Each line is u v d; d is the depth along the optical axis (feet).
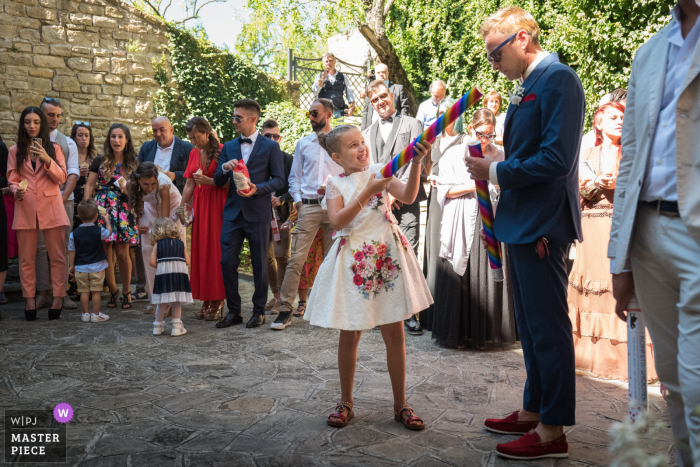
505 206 8.73
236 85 35.78
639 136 6.28
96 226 18.93
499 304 14.76
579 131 7.98
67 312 20.39
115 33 31.37
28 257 18.75
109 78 31.22
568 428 9.53
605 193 11.60
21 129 18.65
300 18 39.78
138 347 15.16
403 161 8.73
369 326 9.10
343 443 8.93
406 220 17.01
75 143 21.84
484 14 34.86
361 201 9.04
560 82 7.95
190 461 8.28
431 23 38.55
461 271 14.46
